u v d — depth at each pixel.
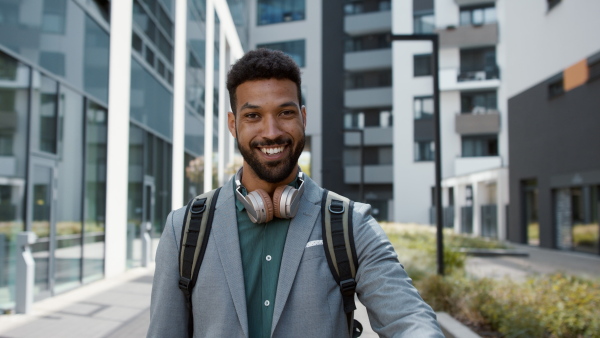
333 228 1.42
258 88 1.43
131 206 11.32
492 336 5.04
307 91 35.84
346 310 1.39
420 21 31.69
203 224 1.48
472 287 6.42
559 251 16.03
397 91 31.62
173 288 1.48
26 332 5.54
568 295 5.47
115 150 9.94
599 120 13.55
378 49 34.94
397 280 1.34
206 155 18.17
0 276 6.38
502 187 21.62
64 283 8.08
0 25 6.34
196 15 17.14
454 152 30.69
